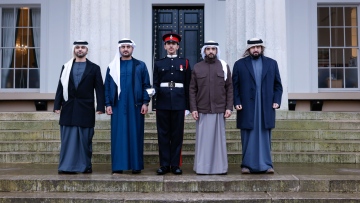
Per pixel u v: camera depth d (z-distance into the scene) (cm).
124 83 680
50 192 609
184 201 564
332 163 802
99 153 810
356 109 1303
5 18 1352
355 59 1350
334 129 915
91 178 620
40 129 927
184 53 1302
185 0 1297
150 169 726
